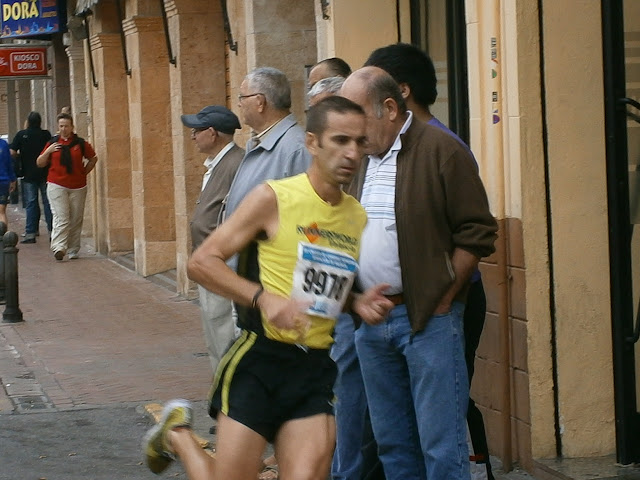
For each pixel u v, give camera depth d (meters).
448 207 12.42
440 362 12.45
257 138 15.89
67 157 45.00
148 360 25.42
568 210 15.51
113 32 45.22
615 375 15.71
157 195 39.91
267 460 16.59
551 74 15.37
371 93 12.45
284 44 28.42
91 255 47.25
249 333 11.17
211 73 34.50
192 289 34.75
